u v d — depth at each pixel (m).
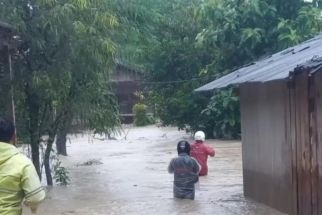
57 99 14.85
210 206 11.37
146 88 34.88
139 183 15.21
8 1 13.53
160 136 34.78
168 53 32.84
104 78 15.23
